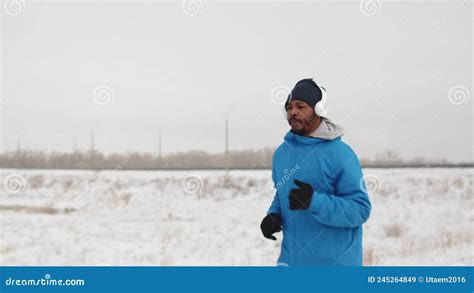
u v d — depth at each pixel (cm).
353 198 288
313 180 297
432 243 791
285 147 318
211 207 1546
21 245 865
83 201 1700
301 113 301
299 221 302
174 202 1655
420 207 1389
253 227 1081
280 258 324
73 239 930
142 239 934
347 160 295
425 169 2561
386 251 728
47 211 1426
